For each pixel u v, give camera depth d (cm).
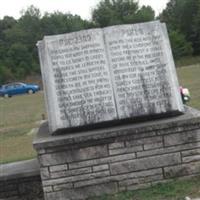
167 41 347
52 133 336
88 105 335
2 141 832
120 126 335
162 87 339
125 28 340
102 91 335
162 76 339
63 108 334
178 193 313
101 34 338
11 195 346
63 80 335
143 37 341
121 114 335
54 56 335
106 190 325
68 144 321
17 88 2712
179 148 328
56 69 335
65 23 4975
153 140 326
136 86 338
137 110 336
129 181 326
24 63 4262
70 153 322
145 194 317
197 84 1636
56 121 333
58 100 334
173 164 328
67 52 336
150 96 338
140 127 323
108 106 335
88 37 337
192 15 4784
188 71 2681
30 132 935
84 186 324
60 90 335
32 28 4894
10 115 1412
